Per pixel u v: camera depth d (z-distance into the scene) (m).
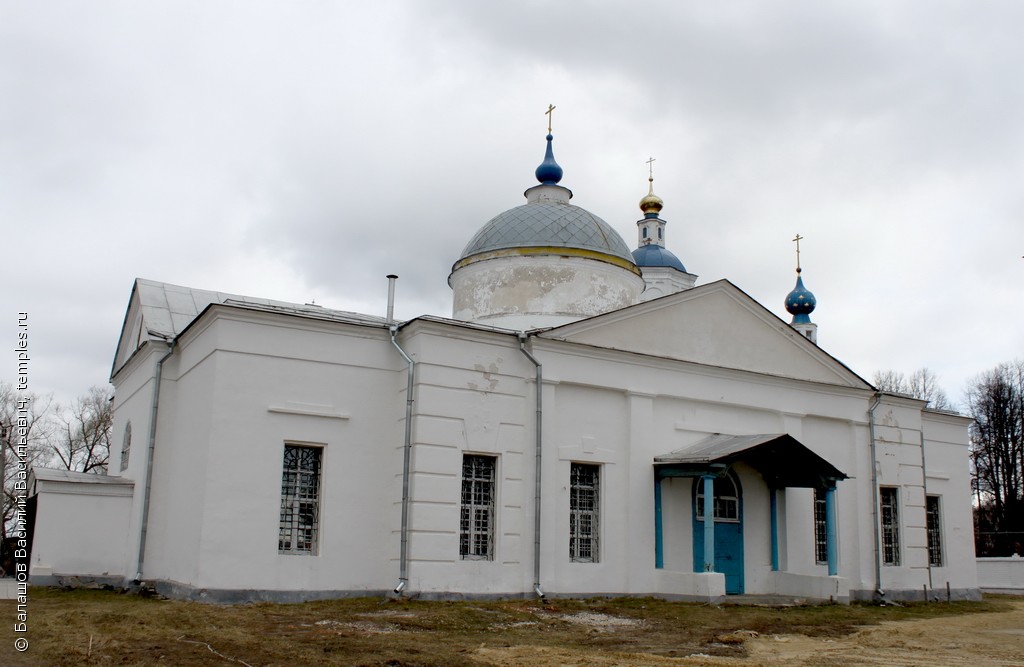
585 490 20.98
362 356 19.31
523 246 24.36
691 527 22.23
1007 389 53.75
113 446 24.58
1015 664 12.86
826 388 26.00
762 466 23.12
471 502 19.30
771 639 15.36
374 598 18.02
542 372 20.34
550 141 27.72
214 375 17.69
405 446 18.59
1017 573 34.50
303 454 18.61
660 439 22.19
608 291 24.58
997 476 53.06
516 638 14.09
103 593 19.02
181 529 18.45
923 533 27.84
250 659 11.18
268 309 18.28
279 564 17.70
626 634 15.23
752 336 24.64
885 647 14.71
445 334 19.27
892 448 27.58
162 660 10.91
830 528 23.00
